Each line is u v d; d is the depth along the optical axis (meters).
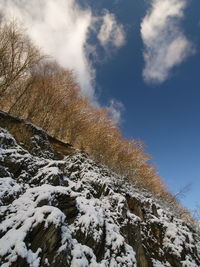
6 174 7.91
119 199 10.80
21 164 8.92
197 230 17.89
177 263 11.04
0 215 5.90
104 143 24.05
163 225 13.42
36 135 14.67
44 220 5.70
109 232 7.65
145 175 26.03
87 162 14.95
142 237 11.43
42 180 8.48
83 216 7.25
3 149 9.26
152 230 12.75
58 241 5.56
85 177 11.82
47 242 5.34
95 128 27.55
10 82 19.77
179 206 21.56
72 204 7.46
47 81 25.44
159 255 11.30
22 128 14.48
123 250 7.36
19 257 4.65
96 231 7.03
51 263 5.07
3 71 18.81
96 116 30.41
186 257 11.49
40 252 5.09
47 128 24.30
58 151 17.14
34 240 5.25
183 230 13.95
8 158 8.79
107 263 6.45
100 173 14.55
